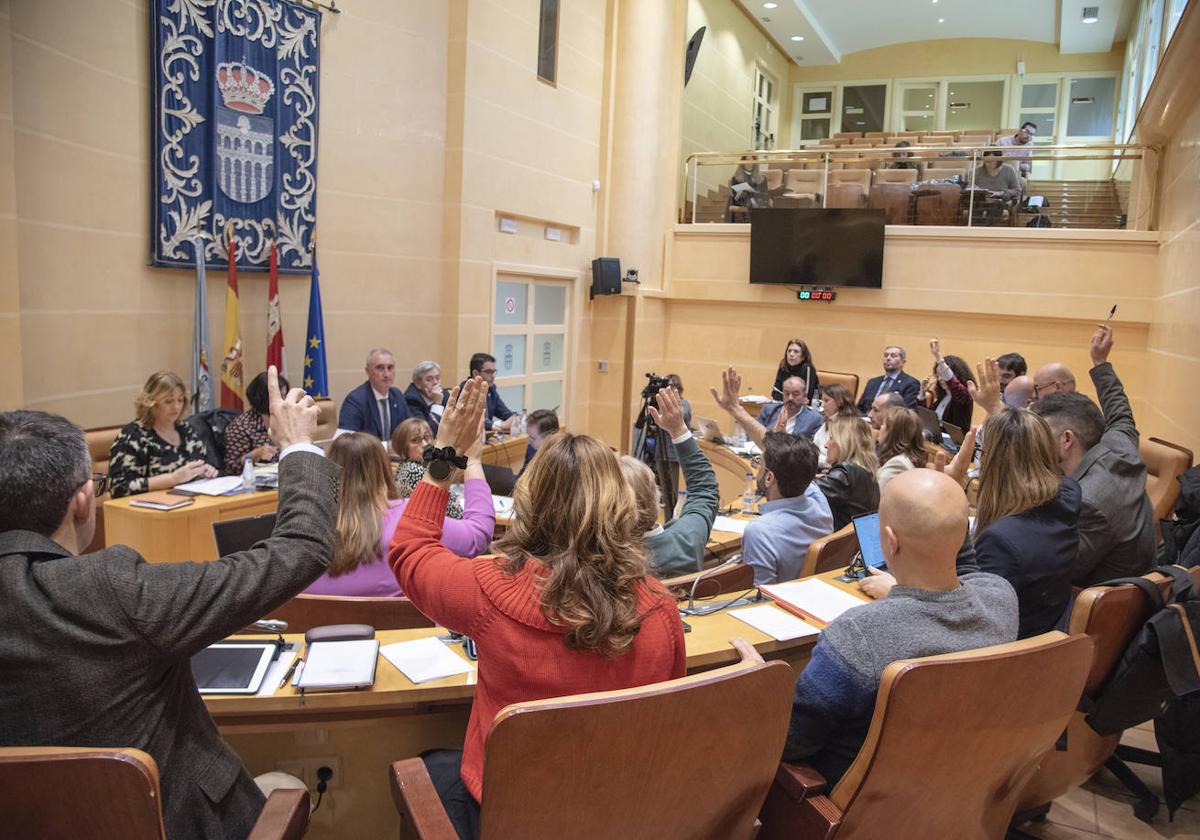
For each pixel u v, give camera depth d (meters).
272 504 4.26
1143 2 11.30
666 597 1.54
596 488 1.47
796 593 2.42
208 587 1.26
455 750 1.71
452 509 3.47
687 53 10.54
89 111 4.88
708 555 3.65
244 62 5.75
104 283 5.06
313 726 1.77
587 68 9.12
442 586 1.50
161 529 3.86
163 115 5.28
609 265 9.35
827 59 16.11
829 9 14.23
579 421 9.73
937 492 1.73
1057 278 8.74
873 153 9.44
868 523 2.52
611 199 9.60
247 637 1.92
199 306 5.46
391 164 6.98
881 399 5.87
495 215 7.88
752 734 1.41
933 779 1.63
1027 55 15.41
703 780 1.38
